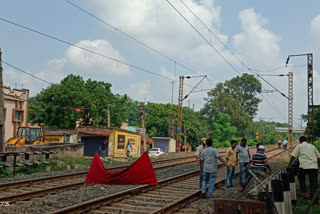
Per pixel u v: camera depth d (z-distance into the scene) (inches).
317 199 307.7
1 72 823.1
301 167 370.9
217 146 3093.0
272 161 1138.0
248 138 3914.9
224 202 201.3
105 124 2171.5
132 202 364.5
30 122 2164.1
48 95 1982.0
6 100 1473.9
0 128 813.2
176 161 1153.4
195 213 319.3
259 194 256.8
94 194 416.8
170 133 2294.5
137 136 1771.7
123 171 318.7
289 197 304.7
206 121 3695.9
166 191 451.5
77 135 1497.3
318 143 1365.7
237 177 635.5
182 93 1911.9
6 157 733.3
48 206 343.9
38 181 520.4
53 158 904.3
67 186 461.7
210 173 406.6
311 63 1328.7
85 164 932.6
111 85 2251.5
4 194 414.0
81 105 2003.0
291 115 1753.2
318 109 1576.0
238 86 4328.3
